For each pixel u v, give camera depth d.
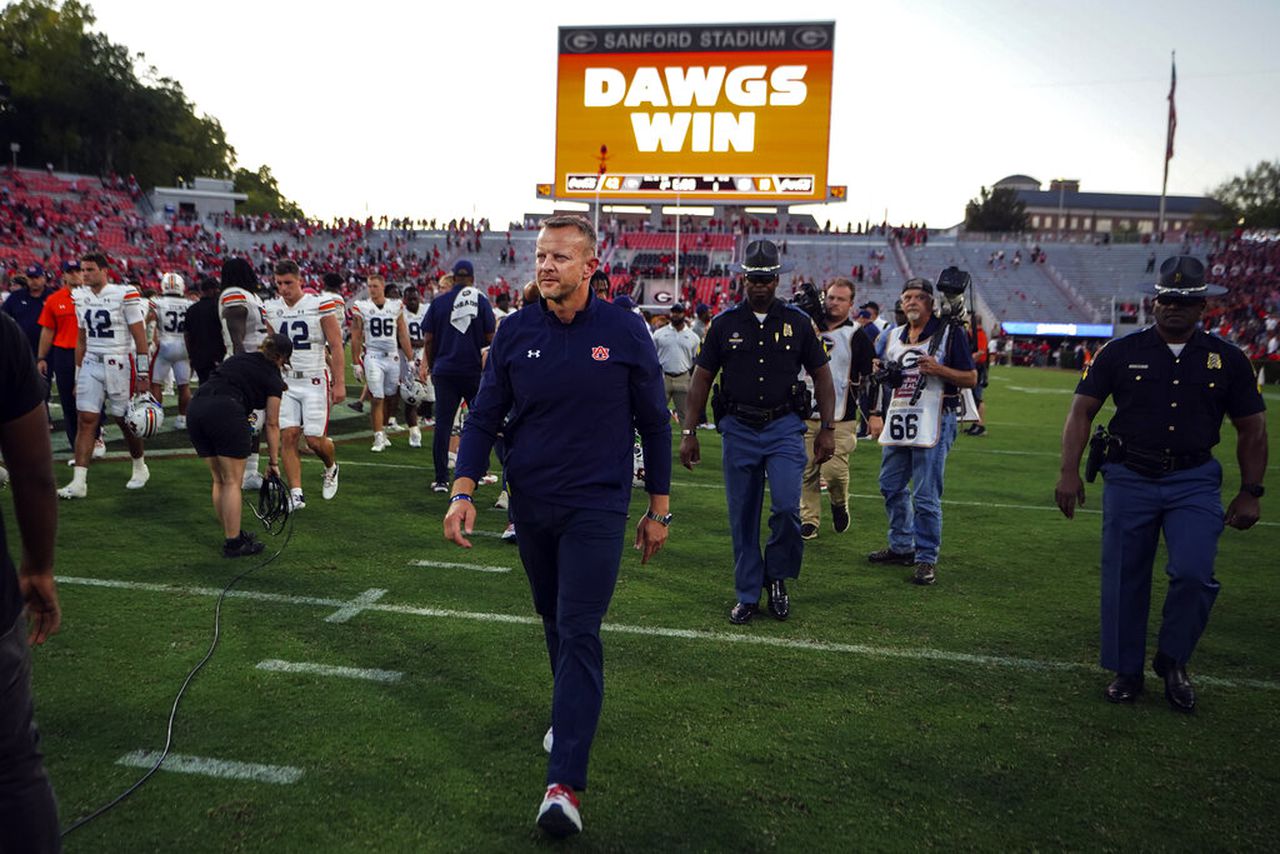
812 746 3.14
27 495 1.85
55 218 43.69
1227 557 6.07
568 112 36.44
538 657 3.88
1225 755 3.16
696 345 11.78
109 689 3.44
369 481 7.88
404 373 10.34
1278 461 10.84
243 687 3.49
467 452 2.84
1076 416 3.74
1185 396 3.51
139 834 2.51
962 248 46.69
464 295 7.12
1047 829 2.67
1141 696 3.67
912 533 5.70
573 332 2.77
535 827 2.60
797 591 5.07
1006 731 3.31
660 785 2.85
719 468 9.36
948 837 2.61
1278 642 4.37
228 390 5.30
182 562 5.16
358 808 2.67
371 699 3.42
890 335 5.53
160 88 65.38
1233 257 43.41
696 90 35.56
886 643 4.22
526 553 2.91
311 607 4.46
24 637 1.75
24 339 1.78
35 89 58.41
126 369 6.85
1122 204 113.69
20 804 1.73
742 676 3.76
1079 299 41.50
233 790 2.75
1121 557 3.61
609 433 2.76
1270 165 80.69
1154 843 2.61
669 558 5.70
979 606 4.84
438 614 4.41
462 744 3.08
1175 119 40.44
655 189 36.41
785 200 35.56
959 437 12.59
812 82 34.81
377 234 49.75
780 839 2.57
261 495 5.88
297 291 6.62
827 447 4.71
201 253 44.94
